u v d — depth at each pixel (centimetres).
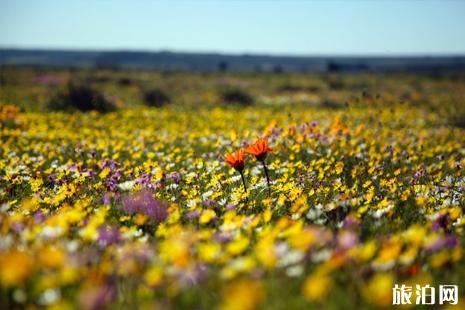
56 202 554
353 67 15788
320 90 4156
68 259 303
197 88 4203
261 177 703
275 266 307
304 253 319
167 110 2336
